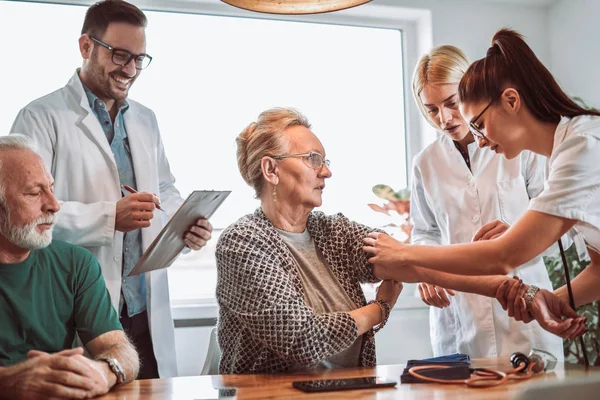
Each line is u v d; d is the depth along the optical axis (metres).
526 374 1.42
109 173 2.29
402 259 1.71
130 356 1.57
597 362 1.60
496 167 2.34
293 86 3.36
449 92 2.23
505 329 2.25
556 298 1.67
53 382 1.31
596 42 3.22
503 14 3.52
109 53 2.21
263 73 3.31
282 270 1.68
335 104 3.42
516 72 1.62
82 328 1.72
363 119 3.46
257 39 3.31
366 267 1.83
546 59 3.58
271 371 1.67
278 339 1.58
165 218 2.46
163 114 3.14
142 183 2.36
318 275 1.79
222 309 1.75
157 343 2.30
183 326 2.92
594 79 3.25
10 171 1.63
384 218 3.36
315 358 1.58
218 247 1.73
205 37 3.23
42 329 1.67
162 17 3.17
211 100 3.22
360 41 3.49
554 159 1.58
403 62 3.55
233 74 3.26
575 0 3.38
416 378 1.41
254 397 1.26
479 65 1.67
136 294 2.30
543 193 1.58
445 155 2.44
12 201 1.62
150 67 3.14
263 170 1.79
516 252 1.58
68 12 3.03
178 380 1.53
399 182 3.50
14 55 2.96
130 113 2.42
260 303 1.62
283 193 1.79
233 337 1.71
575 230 1.83
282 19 3.34
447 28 3.44
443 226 2.47
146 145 2.42
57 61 3.01
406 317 3.22
